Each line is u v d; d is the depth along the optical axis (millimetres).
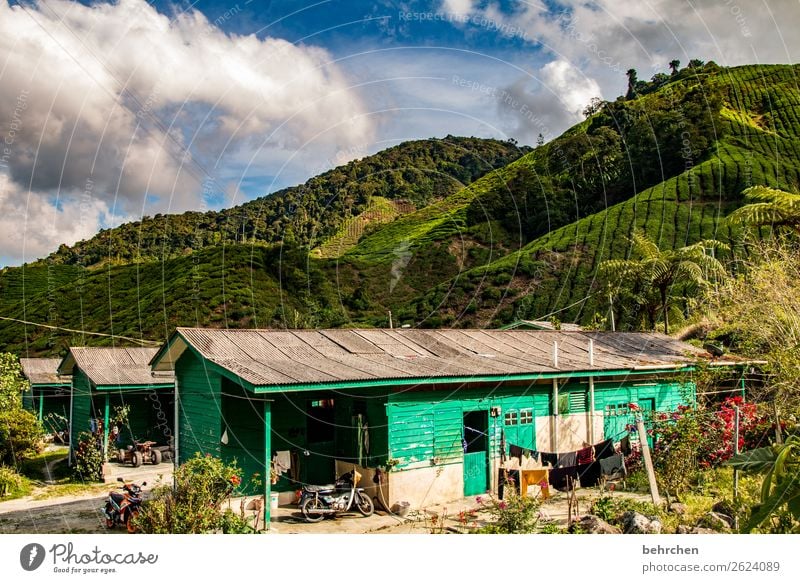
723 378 16891
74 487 16000
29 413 19469
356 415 13117
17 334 37062
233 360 12055
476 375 12938
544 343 17734
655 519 9773
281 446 13094
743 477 12125
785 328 17484
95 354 19875
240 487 12336
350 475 12070
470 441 13695
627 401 16344
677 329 26016
